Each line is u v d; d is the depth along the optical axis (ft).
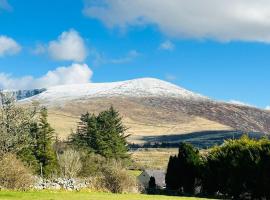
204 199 162.91
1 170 144.36
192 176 233.96
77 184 172.55
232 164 201.98
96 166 276.41
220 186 209.67
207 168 217.36
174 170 237.04
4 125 214.07
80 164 257.75
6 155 149.89
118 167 186.29
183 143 239.91
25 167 154.30
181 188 236.02
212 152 221.25
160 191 209.77
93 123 388.16
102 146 379.14
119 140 396.78
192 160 234.99
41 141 307.58
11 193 134.10
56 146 354.74
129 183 185.26
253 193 196.34
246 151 199.82
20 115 219.41
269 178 189.47
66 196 135.64
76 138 387.14
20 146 217.77
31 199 119.34
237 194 201.57
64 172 251.80
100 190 177.27
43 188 158.71
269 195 190.90
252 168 194.70
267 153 191.42
